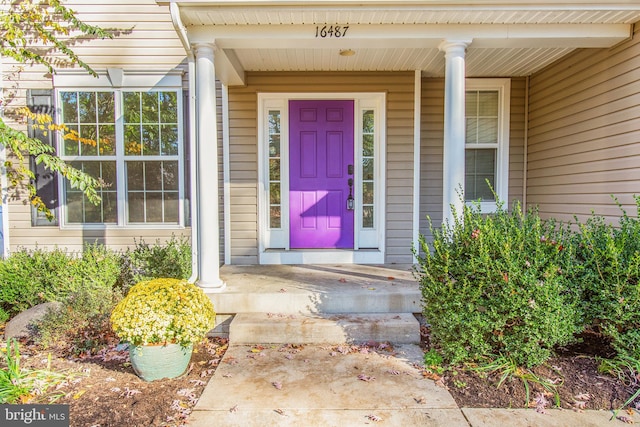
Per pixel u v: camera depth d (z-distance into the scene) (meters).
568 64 4.23
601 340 3.06
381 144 4.84
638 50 3.34
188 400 2.45
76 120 4.88
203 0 3.06
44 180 4.87
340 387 2.58
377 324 3.30
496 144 5.06
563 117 4.33
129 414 2.30
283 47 3.59
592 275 2.73
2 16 4.52
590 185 3.93
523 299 2.60
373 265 4.78
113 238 4.91
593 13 3.18
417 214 4.87
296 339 3.28
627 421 2.22
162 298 2.70
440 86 4.93
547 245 2.87
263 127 4.83
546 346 2.75
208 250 3.54
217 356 3.14
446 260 2.84
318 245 4.99
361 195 4.98
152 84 4.84
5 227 4.88
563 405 2.37
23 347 3.32
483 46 3.61
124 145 4.89
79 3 4.78
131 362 2.75
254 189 4.84
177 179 4.91
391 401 2.42
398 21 3.33
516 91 5.02
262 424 2.20
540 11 3.15
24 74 4.83
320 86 4.76
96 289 3.80
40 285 4.09
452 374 2.72
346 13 3.19
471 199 5.08
